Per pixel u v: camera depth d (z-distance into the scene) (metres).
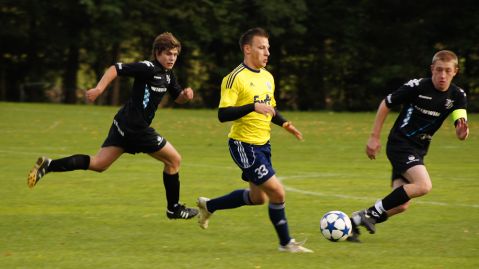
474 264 23.75
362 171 49.62
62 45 130.88
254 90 25.92
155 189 40.81
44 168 28.17
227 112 25.05
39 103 127.94
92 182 43.34
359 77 139.00
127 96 137.12
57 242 27.28
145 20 131.00
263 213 33.47
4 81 135.88
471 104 124.25
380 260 24.33
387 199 27.06
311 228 30.39
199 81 138.38
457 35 134.88
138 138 29.02
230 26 132.25
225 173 47.94
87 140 68.62
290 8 131.62
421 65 134.25
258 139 25.84
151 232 29.34
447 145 66.94
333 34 138.62
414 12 137.50
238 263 23.83
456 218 32.53
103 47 134.25
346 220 27.17
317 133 77.62
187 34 132.75
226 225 30.78
